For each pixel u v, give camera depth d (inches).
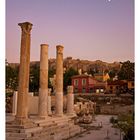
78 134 1087.0
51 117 1087.6
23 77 824.9
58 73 1242.0
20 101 812.0
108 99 2266.2
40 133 820.6
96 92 2395.4
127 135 788.6
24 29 845.2
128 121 876.0
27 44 842.2
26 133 748.6
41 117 1003.9
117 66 2096.5
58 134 917.8
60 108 1210.6
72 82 2440.9
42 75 1039.0
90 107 2160.4
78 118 1519.4
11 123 786.8
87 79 2380.7
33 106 1376.7
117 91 2242.9
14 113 1264.8
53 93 2167.8
